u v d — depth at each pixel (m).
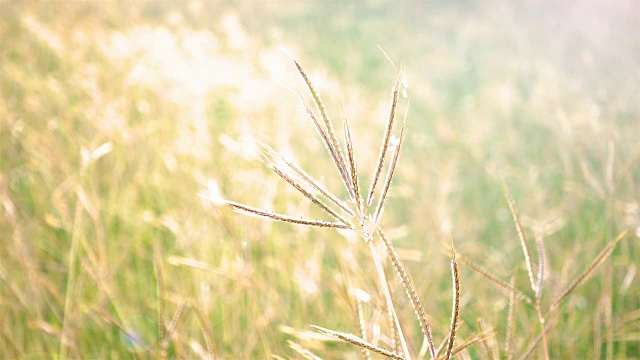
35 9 5.89
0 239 2.46
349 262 1.75
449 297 2.40
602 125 3.88
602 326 2.32
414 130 4.82
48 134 3.11
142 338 2.09
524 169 4.02
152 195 3.05
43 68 4.63
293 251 2.45
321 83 4.12
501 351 1.66
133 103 3.96
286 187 2.94
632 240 2.74
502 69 7.04
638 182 3.01
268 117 3.75
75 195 2.71
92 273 2.03
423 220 3.03
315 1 10.55
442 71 7.13
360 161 3.64
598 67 6.34
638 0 8.62
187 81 3.89
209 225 2.41
